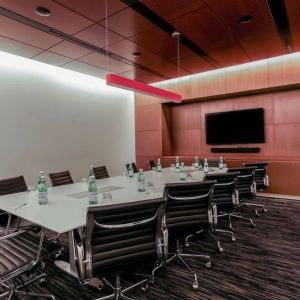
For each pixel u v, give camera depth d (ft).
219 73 19.85
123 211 5.14
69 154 19.30
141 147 24.47
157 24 11.69
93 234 5.04
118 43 13.83
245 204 14.71
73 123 19.61
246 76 18.60
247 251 9.23
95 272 5.11
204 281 7.31
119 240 5.35
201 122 22.53
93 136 21.17
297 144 17.99
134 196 8.36
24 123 16.53
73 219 5.97
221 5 10.25
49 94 17.98
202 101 22.41
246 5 10.28
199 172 14.16
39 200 7.82
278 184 17.19
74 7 10.15
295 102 18.03
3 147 15.51
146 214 5.50
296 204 15.61
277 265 8.16
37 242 6.51
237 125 20.34
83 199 8.21
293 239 10.30
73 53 15.26
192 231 7.50
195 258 8.73
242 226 11.94
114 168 22.97
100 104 21.80
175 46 14.34
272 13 10.91
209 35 12.98
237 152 20.31
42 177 8.06
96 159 21.39
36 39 13.17
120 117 23.67
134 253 5.47
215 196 9.43
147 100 23.89
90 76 20.93
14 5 9.93
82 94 20.30
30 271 6.56
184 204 7.22
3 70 15.48
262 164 13.98
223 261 8.50
